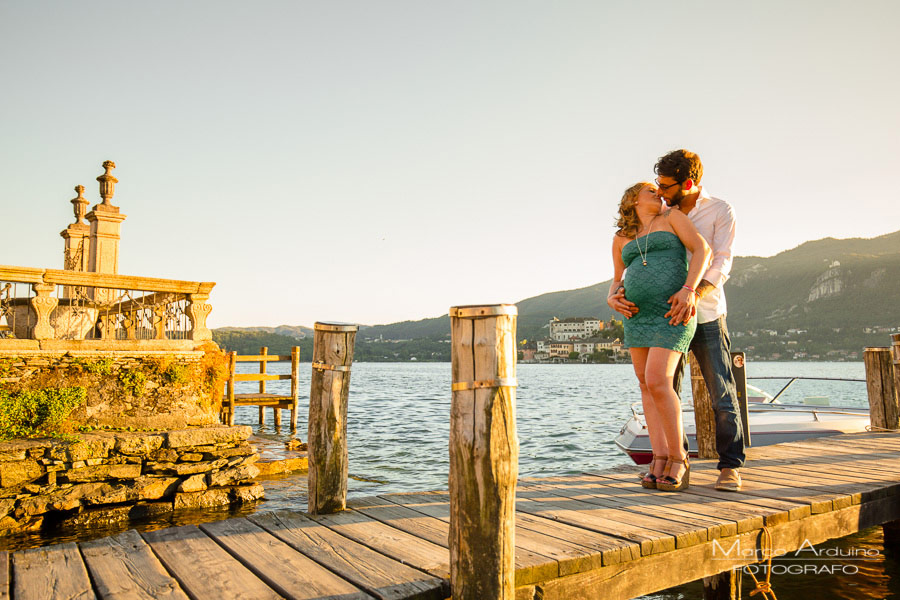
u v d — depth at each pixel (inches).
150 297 541.3
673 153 171.9
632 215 171.6
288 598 97.7
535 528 133.4
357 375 4603.8
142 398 439.2
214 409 475.5
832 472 202.4
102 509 368.5
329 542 127.0
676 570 126.5
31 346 405.1
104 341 430.0
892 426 318.3
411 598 97.8
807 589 212.1
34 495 354.0
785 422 384.2
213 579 106.0
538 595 106.4
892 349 319.0
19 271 406.0
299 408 1282.0
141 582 104.6
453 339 99.4
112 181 633.6
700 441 238.1
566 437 794.2
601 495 169.2
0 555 119.2
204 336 474.0
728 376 179.2
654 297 165.3
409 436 820.0
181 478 399.9
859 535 270.8
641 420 409.7
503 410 95.3
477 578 93.7
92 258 615.2
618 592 116.8
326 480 152.2
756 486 179.5
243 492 410.6
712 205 177.9
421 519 145.6
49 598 97.6
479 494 94.3
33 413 392.5
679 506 154.3
